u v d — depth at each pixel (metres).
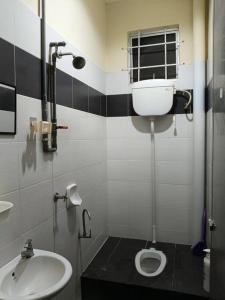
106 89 2.66
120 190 2.70
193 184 2.43
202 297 1.75
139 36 2.58
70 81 1.83
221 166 1.21
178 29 2.48
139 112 2.38
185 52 2.43
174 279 1.95
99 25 2.43
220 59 1.24
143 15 2.53
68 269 1.12
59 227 1.69
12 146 1.23
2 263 1.16
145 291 1.87
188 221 2.52
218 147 1.30
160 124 2.53
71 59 1.84
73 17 1.88
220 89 1.24
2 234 1.16
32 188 1.39
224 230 1.13
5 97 1.17
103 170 2.59
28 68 1.35
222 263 1.17
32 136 1.38
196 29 2.27
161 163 2.56
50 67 1.55
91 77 2.24
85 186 2.11
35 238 1.42
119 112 2.64
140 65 2.62
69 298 1.82
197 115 2.32
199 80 2.29
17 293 1.14
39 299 0.94
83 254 2.08
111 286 1.94
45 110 1.47
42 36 1.45
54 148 1.56
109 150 2.70
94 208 2.33
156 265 2.31
